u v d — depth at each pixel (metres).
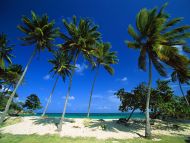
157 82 27.09
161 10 18.14
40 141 14.49
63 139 15.59
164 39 17.11
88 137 16.70
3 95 31.34
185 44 18.12
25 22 21.47
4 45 26.69
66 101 20.64
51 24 21.61
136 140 15.69
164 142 14.84
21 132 18.34
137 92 24.72
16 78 32.03
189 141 15.29
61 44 21.61
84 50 21.86
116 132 18.97
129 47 19.11
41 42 22.12
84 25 22.22
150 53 19.02
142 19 18.48
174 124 25.08
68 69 29.80
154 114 28.84
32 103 38.31
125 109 25.81
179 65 18.80
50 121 23.89
